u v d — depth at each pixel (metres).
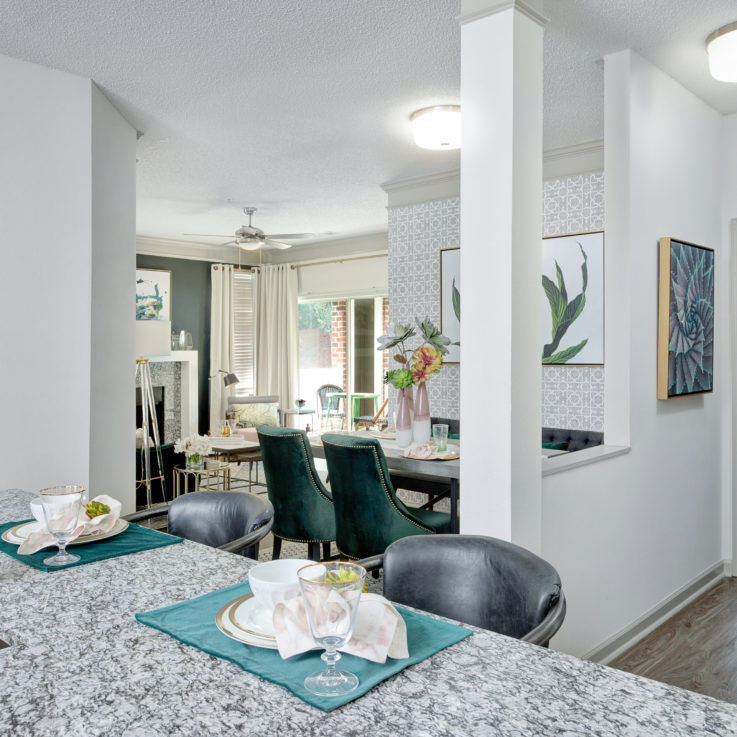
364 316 8.56
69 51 3.07
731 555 4.08
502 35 2.30
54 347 3.21
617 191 3.10
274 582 1.05
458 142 3.92
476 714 0.80
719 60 2.90
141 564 1.39
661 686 0.88
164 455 5.45
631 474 3.11
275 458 3.62
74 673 0.90
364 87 3.53
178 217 7.05
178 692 0.85
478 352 2.36
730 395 4.07
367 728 0.76
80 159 3.34
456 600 1.41
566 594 2.64
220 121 4.01
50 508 1.38
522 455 2.32
